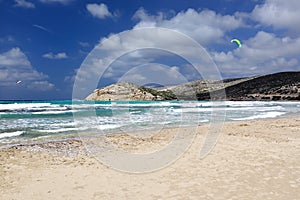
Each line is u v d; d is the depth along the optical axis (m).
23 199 6.19
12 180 7.44
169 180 7.21
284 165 8.35
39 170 8.31
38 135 14.41
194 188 6.57
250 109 37.91
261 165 8.38
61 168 8.50
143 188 6.70
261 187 6.51
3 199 6.18
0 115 23.89
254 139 13.05
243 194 6.11
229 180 7.07
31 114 25.05
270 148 10.84
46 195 6.39
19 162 9.17
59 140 13.05
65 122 19.34
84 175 7.80
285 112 33.41
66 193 6.50
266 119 23.69
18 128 16.66
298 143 12.05
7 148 11.20
